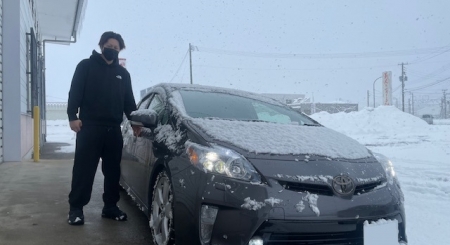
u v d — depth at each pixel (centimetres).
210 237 255
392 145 1519
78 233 357
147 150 358
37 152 798
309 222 249
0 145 762
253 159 269
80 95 372
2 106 778
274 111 423
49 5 1334
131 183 416
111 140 390
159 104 400
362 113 2612
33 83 1032
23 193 493
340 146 317
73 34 1711
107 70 383
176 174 285
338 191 262
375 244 263
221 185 256
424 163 984
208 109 377
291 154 280
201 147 281
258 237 245
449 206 543
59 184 552
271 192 252
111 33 387
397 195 294
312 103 4238
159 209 322
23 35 877
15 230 357
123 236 355
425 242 383
